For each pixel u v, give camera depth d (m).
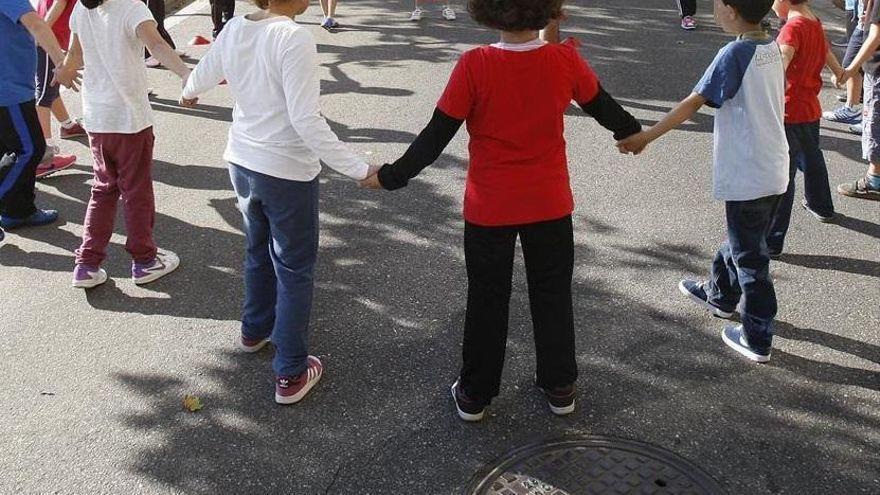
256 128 3.29
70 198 5.70
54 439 3.41
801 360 3.83
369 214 5.36
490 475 3.15
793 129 4.54
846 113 6.91
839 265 4.68
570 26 10.12
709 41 9.48
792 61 4.43
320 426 3.45
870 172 5.52
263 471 3.21
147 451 3.33
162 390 3.70
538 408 3.53
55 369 3.86
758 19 3.47
